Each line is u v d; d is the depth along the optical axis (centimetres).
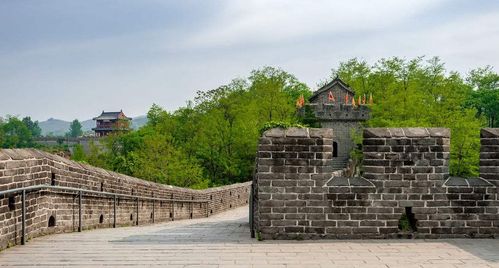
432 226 688
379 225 689
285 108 5609
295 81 7681
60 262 556
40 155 836
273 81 5981
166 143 4569
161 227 1206
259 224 694
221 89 5619
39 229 816
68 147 12456
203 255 586
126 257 578
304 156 694
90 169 1139
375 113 4272
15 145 13012
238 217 2369
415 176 690
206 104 5666
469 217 688
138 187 1541
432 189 689
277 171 694
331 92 5631
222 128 5409
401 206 689
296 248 625
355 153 4484
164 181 4284
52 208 888
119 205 1359
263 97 5819
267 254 589
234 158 5400
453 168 3566
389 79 5144
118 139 6384
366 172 697
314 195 691
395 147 692
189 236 773
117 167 4619
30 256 593
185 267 525
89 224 1120
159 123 6378
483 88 7638
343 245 645
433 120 3916
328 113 5325
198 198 2462
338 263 539
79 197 1016
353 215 690
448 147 693
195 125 5741
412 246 633
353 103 5378
